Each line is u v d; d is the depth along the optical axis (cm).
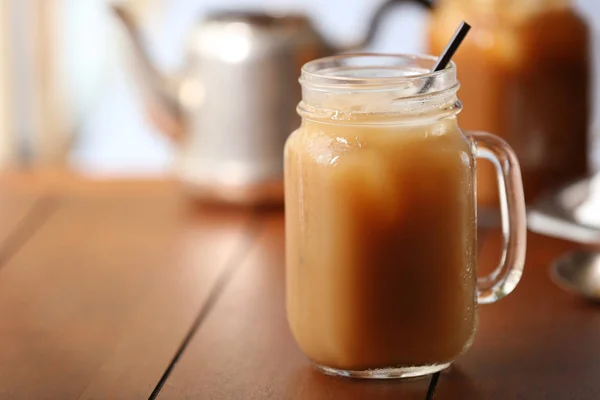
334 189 61
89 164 166
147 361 68
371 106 61
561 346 68
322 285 62
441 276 62
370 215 61
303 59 93
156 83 96
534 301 74
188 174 96
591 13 135
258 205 95
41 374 66
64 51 159
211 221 93
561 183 89
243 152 94
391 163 61
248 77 93
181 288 79
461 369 65
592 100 90
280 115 93
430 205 61
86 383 65
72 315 74
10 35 155
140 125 164
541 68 87
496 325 71
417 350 62
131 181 105
